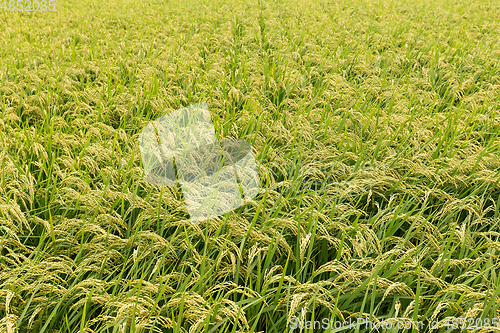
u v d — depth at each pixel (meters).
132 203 3.35
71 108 5.82
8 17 12.59
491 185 3.95
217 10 13.59
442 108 6.27
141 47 8.86
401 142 4.84
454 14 13.23
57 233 3.09
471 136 5.18
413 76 7.54
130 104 5.53
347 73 7.83
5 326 2.28
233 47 8.88
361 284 2.71
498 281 2.70
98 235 3.00
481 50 9.06
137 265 2.92
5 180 3.74
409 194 3.63
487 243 3.04
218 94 5.89
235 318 2.36
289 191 3.85
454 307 2.59
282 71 6.79
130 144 4.61
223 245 2.88
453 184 4.07
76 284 2.74
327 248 3.19
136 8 14.23
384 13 13.26
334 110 5.84
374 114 5.51
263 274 2.89
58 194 3.51
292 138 4.77
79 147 4.53
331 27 11.07
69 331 2.51
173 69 7.02
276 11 13.12
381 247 3.06
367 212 3.89
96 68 7.18
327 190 3.66
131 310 2.41
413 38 10.02
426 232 3.42
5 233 3.29
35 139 4.36
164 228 3.31
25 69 7.23
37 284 2.70
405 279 2.95
